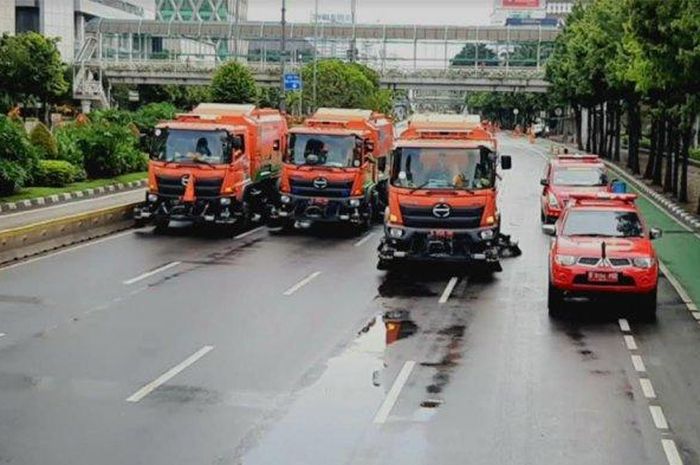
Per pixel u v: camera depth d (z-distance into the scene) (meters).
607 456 10.40
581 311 18.09
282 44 52.84
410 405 12.10
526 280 21.42
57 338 15.27
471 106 155.00
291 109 73.06
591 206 19.23
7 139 35.84
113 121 56.28
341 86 70.00
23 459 10.06
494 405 12.16
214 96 63.22
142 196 38.47
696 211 35.56
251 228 29.78
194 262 23.02
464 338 15.80
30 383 12.79
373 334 15.98
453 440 10.84
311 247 25.97
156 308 17.66
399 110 119.69
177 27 83.38
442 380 13.27
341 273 21.94
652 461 10.27
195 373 13.39
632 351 15.09
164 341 15.20
